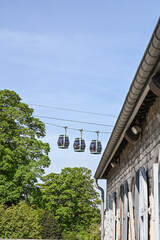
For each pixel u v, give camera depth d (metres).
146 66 6.79
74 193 56.69
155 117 8.97
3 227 28.03
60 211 55.03
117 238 14.72
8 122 38.12
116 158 16.02
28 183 36.19
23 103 39.31
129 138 10.97
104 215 23.34
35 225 29.09
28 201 36.72
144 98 8.41
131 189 12.59
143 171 9.64
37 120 39.94
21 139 37.44
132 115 9.47
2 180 35.09
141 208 9.65
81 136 27.33
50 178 58.41
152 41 6.07
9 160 36.25
